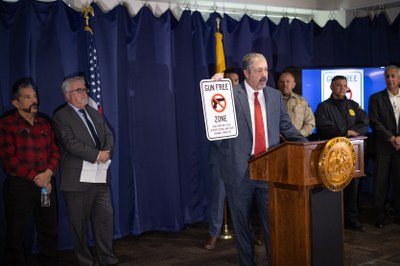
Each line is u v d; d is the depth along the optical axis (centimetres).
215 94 254
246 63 274
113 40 422
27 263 370
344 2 562
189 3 494
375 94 463
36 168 341
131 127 442
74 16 407
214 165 397
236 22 505
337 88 446
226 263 361
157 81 451
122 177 436
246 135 275
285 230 236
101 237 350
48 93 396
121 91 431
